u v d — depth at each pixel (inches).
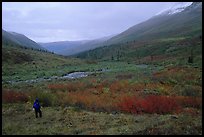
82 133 926.4
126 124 1031.6
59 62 5034.5
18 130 974.4
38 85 2172.7
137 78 2332.7
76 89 1936.5
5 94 1533.0
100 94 1721.2
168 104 1304.1
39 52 6122.1
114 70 3590.1
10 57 4170.8
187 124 957.8
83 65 4815.5
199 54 4242.1
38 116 1175.0
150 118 1106.1
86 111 1278.3
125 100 1392.7
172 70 2701.8
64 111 1251.8
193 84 2047.2
